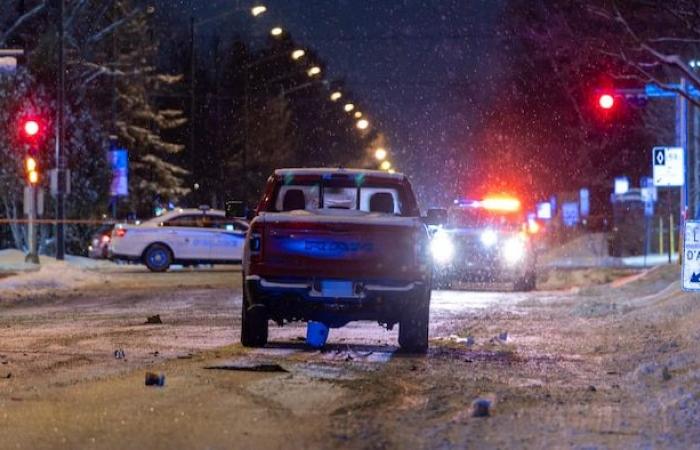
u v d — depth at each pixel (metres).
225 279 74.25
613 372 28.08
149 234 82.81
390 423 20.62
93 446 18.31
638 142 142.38
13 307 50.22
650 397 23.80
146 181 122.75
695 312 39.44
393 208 34.34
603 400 23.50
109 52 116.12
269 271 30.86
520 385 25.62
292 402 22.70
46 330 37.81
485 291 64.31
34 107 100.62
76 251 114.31
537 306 51.34
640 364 29.39
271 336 36.28
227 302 52.62
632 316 43.81
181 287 65.19
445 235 64.12
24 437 18.98
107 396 23.19
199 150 161.00
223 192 162.38
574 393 24.45
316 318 31.97
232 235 84.06
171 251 83.12
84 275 70.50
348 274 30.86
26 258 83.19
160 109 150.12
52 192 83.62
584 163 151.12
